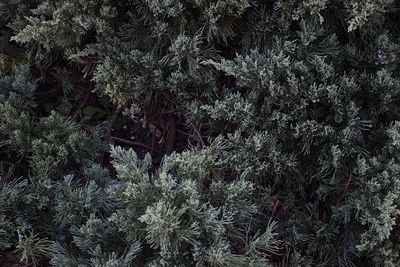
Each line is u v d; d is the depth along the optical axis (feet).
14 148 7.14
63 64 8.63
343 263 6.61
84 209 6.45
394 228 6.44
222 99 7.54
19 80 7.45
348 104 6.74
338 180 6.69
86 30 7.63
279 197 7.04
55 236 6.58
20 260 6.14
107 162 8.11
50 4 7.73
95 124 8.51
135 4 7.60
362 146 6.91
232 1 7.04
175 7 7.18
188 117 7.57
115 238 6.10
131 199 5.90
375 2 6.80
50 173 6.88
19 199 6.53
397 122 6.44
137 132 8.50
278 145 6.93
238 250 6.38
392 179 6.21
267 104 6.93
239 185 6.17
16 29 7.79
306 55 7.16
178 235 5.62
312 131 6.71
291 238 6.72
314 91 6.73
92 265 5.85
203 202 6.28
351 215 6.72
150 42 7.75
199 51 7.34
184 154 6.23
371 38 7.30
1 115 7.12
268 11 7.64
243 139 6.90
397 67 7.30
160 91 7.81
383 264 6.38
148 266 5.74
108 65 7.29
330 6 7.24
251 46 7.68
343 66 7.47
